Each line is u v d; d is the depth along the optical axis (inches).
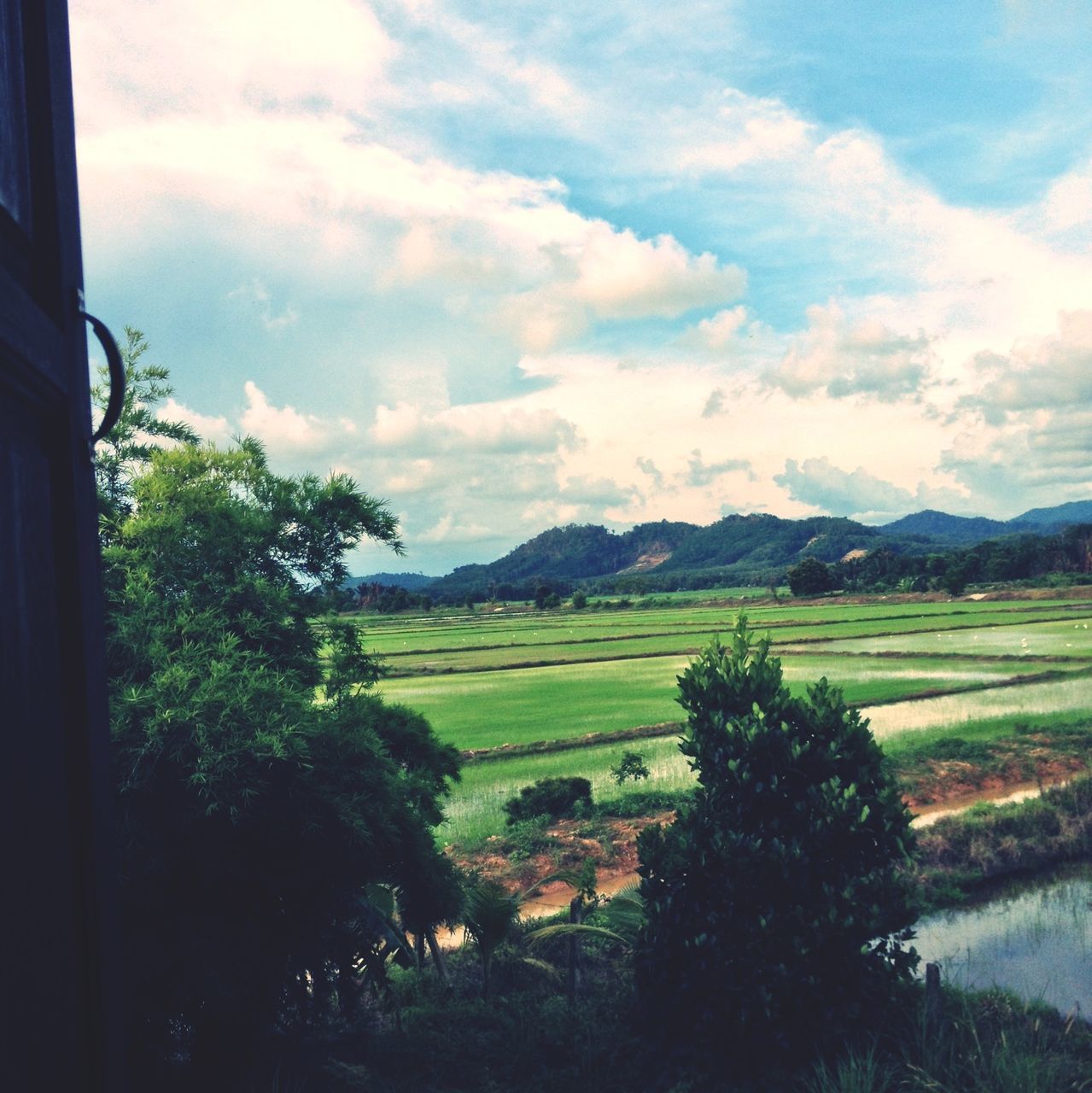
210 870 294.4
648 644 3154.5
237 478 378.6
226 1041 331.3
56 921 78.6
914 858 347.6
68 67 95.5
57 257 87.7
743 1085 316.5
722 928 332.2
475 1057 359.9
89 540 92.9
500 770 1096.2
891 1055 322.0
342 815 300.7
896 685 1724.9
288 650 362.0
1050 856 677.9
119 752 273.9
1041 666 1980.8
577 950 448.1
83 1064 84.1
